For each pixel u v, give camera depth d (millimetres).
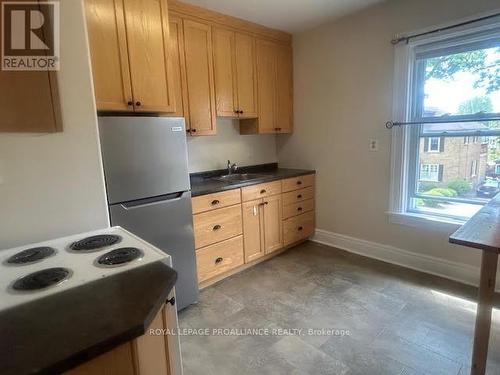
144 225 1891
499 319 1868
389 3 2516
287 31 3180
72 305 720
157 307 731
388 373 1499
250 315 2059
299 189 3191
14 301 744
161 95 2080
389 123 2635
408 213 2662
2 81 1045
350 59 2854
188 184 2111
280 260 2969
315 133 3273
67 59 1204
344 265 2803
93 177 1324
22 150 1152
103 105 1830
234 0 2377
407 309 2047
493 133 2160
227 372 1552
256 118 3088
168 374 933
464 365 1531
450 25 2191
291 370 1547
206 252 2379
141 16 1941
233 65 2781
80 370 599
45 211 1223
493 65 2098
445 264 2475
